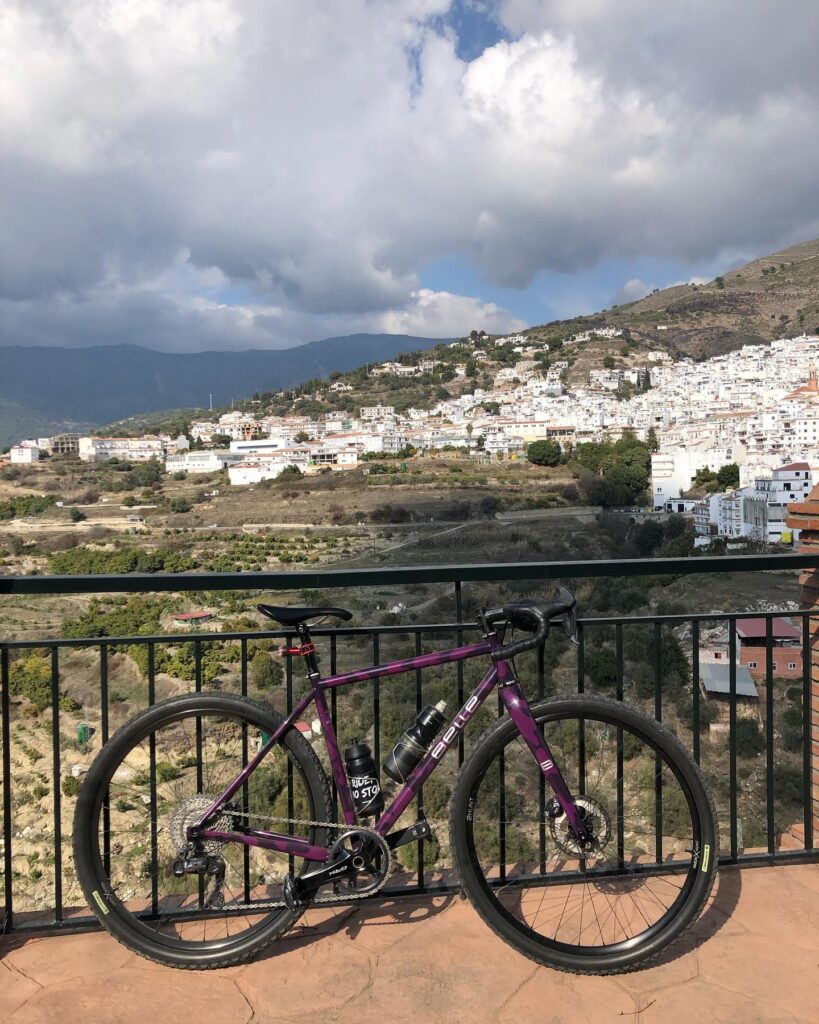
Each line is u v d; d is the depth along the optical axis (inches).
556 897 91.7
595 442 4077.3
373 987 78.6
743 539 1923.0
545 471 3659.0
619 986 78.5
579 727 91.2
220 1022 74.0
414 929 88.1
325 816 81.7
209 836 82.0
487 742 81.8
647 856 96.1
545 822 89.4
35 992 78.4
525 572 91.1
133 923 83.2
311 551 2225.6
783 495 1975.9
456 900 93.2
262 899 87.6
